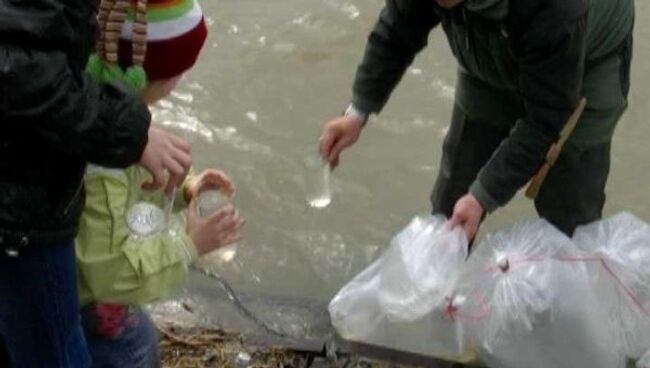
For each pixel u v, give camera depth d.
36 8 2.10
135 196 2.57
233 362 3.45
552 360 3.35
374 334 3.55
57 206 2.31
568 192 3.40
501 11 2.87
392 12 3.30
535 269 3.31
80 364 2.51
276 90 5.20
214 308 3.75
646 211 4.52
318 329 3.67
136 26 2.41
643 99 5.17
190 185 2.81
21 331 2.42
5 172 2.24
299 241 4.27
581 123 3.24
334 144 3.48
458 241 3.31
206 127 4.93
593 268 3.37
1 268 2.35
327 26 5.68
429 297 3.35
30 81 2.11
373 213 4.46
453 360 3.47
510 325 3.31
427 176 4.68
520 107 3.34
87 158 2.27
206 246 2.63
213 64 5.37
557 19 2.84
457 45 3.18
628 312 3.39
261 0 5.92
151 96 2.62
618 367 3.38
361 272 3.82
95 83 2.25
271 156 4.75
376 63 3.37
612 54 3.21
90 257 2.49
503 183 3.10
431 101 5.13
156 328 3.39
